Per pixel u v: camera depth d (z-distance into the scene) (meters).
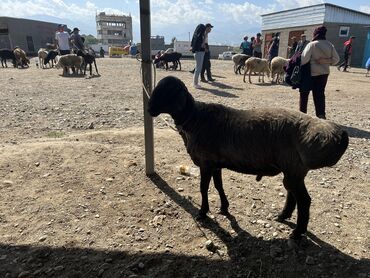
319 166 2.88
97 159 5.09
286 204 3.70
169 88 3.21
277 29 34.53
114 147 5.65
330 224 3.76
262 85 14.34
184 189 4.43
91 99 10.38
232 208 4.04
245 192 4.41
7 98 10.25
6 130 6.79
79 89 12.41
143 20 4.02
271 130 3.10
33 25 45.50
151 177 4.67
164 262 3.14
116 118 8.00
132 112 8.65
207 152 3.40
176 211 3.94
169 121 7.76
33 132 6.71
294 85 7.48
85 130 6.98
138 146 5.83
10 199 4.05
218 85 13.81
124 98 10.68
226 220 3.80
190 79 15.61
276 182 4.73
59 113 8.34
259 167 3.29
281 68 14.80
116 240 3.43
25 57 22.27
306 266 3.12
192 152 3.53
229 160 3.37
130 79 15.88
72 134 6.59
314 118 3.07
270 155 3.15
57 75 17.23
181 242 3.43
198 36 11.95
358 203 4.24
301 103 7.62
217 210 3.98
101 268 3.04
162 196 4.24
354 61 30.08
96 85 13.55
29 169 4.71
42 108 8.84
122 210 3.92
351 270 3.07
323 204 4.18
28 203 3.99
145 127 4.44
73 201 4.05
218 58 47.03
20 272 2.98
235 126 3.25
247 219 3.83
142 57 4.17
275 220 3.82
